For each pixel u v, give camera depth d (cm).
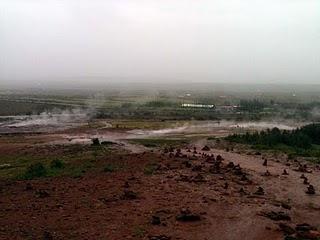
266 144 7488
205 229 3297
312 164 6028
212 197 4028
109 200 3856
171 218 3466
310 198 4253
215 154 6488
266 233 3262
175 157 5781
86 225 3291
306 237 3166
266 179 4900
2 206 3744
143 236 3105
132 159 5628
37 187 4334
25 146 7825
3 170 5525
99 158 5784
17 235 3089
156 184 4384
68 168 5197
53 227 3250
